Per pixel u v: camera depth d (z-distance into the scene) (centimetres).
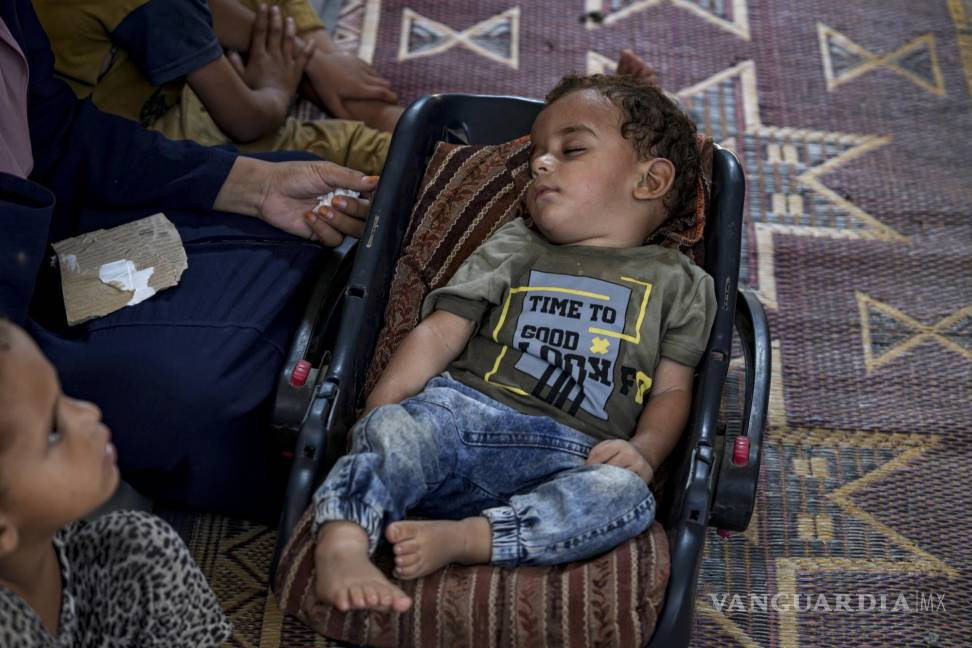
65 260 224
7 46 208
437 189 236
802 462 261
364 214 237
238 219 238
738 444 197
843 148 328
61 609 140
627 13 363
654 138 221
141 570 148
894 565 243
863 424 268
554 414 203
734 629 231
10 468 120
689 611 180
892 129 334
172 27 251
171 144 238
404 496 180
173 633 154
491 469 194
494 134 247
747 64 349
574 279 215
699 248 226
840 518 251
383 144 296
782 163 323
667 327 210
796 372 277
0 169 203
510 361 209
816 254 301
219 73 266
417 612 174
